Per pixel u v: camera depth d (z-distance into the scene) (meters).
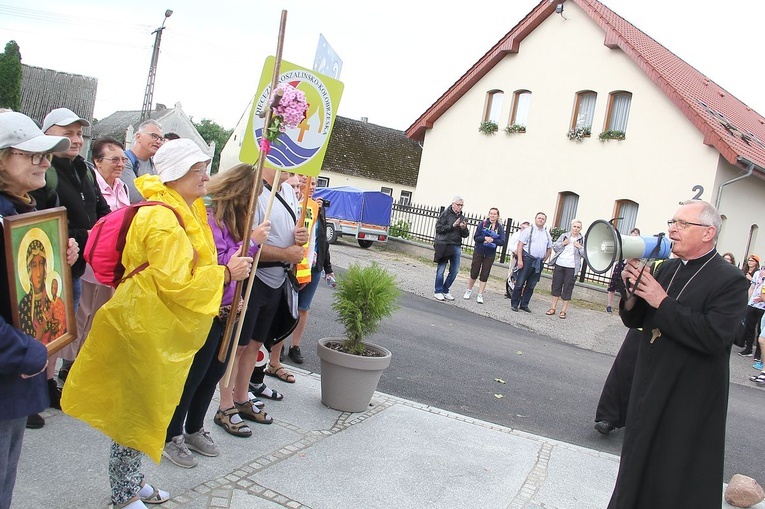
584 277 15.58
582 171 19.47
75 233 3.89
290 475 3.84
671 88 17.02
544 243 12.62
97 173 4.68
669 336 3.35
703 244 3.45
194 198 3.17
